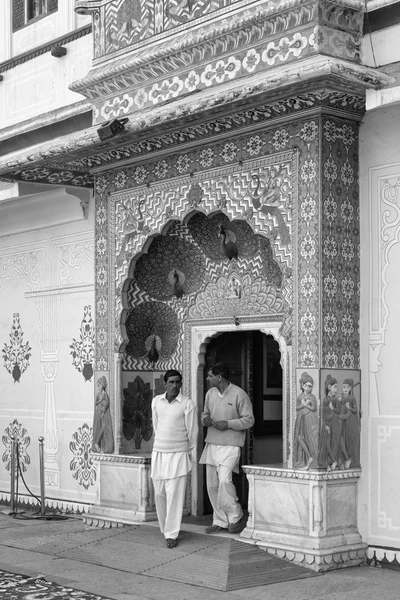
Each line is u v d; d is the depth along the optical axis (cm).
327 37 613
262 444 826
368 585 584
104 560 678
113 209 815
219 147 715
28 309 990
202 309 793
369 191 662
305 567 621
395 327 642
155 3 729
